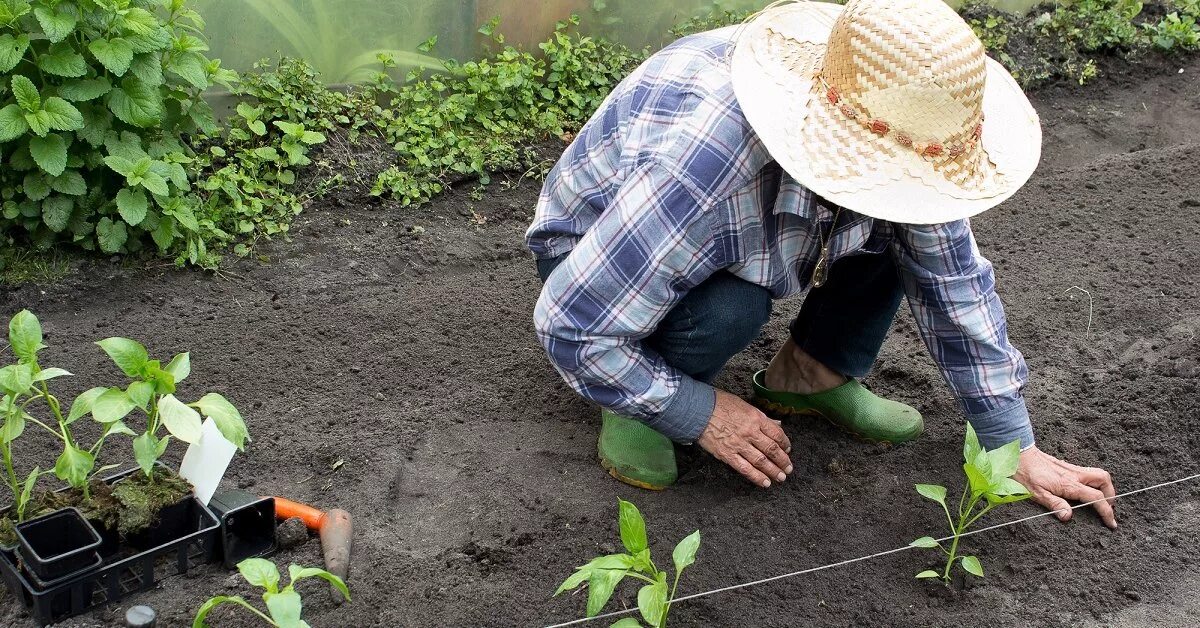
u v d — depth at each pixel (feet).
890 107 6.52
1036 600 7.87
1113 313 11.84
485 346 11.03
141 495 7.48
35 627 6.99
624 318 7.52
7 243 11.55
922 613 7.75
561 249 8.48
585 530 8.45
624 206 7.25
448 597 7.69
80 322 11.00
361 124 14.24
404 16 14.82
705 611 7.68
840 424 9.70
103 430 9.20
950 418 10.07
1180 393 9.98
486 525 8.48
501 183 14.49
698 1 17.21
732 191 7.09
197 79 11.85
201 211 12.34
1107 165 15.21
